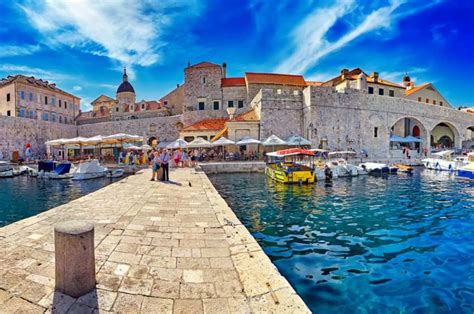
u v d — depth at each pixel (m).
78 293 3.15
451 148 42.28
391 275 5.46
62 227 3.26
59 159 34.72
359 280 5.25
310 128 30.41
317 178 20.00
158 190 11.07
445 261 6.12
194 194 10.16
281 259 6.24
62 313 2.86
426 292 4.83
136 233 5.52
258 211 10.85
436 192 15.16
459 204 12.12
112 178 21.16
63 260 3.15
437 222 9.26
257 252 4.58
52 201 13.19
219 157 32.06
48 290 3.26
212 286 3.50
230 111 38.88
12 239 4.98
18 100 45.06
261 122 31.36
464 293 4.79
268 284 3.53
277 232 8.23
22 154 39.75
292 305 3.08
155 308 3.01
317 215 10.20
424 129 38.91
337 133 31.45
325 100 31.11
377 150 33.94
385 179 20.83
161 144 41.38
